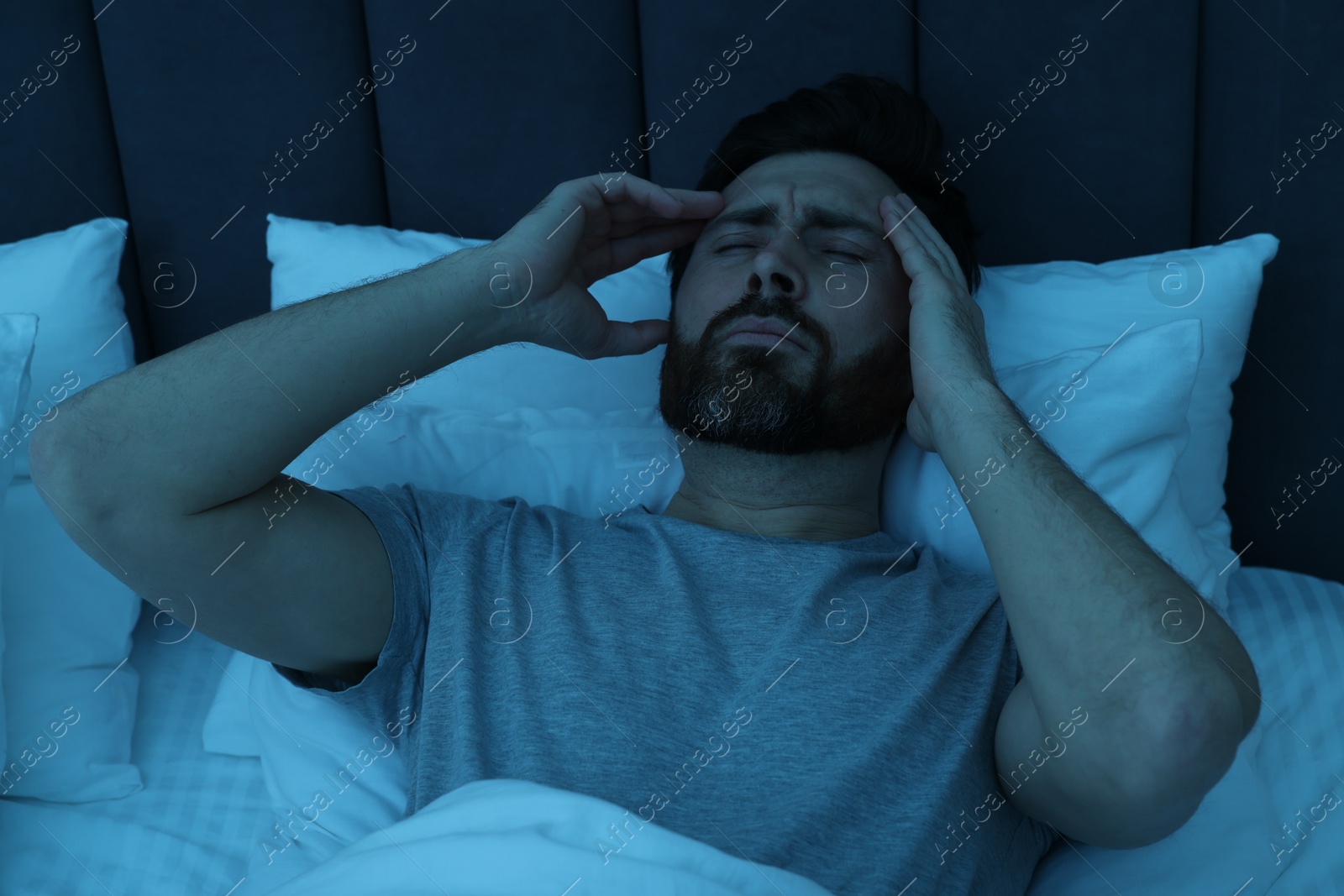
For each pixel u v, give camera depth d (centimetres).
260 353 87
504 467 125
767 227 119
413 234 145
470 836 73
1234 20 141
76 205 149
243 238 152
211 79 148
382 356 92
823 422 112
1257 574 143
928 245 115
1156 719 69
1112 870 92
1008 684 95
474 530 105
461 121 151
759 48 148
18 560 113
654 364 137
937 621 98
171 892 97
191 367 85
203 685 123
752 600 99
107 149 149
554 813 75
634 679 91
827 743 87
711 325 115
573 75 150
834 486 117
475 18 148
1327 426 147
